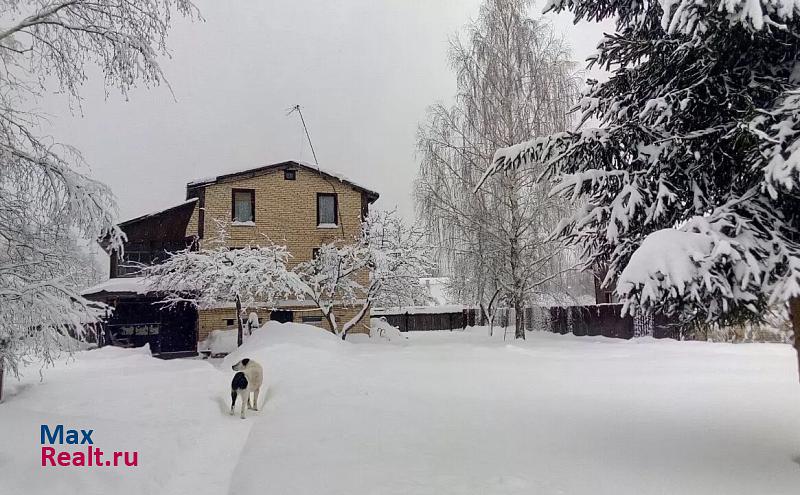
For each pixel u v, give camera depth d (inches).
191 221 885.8
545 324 1039.6
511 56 805.9
